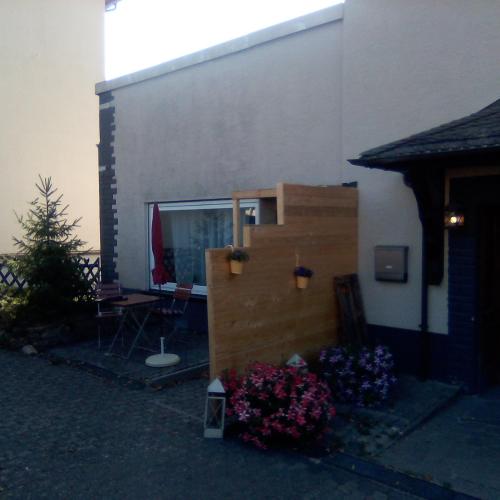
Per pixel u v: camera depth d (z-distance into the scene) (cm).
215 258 468
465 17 550
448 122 564
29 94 1438
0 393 578
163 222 892
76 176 1542
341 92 650
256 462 419
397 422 486
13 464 415
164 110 861
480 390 568
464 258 552
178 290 757
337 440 452
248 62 743
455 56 559
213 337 467
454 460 420
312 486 384
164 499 367
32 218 870
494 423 490
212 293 466
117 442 454
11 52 1398
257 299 511
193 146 822
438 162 499
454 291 561
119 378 623
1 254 1294
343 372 530
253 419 439
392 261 605
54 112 1493
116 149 948
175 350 727
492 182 528
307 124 684
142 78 881
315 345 586
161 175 873
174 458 425
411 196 597
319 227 588
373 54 616
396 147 493
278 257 534
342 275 623
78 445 448
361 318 631
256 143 740
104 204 977
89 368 666
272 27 705
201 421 498
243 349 496
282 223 541
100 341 777
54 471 404
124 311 734
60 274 806
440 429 479
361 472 403
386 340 625
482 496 368
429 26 574
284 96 706
